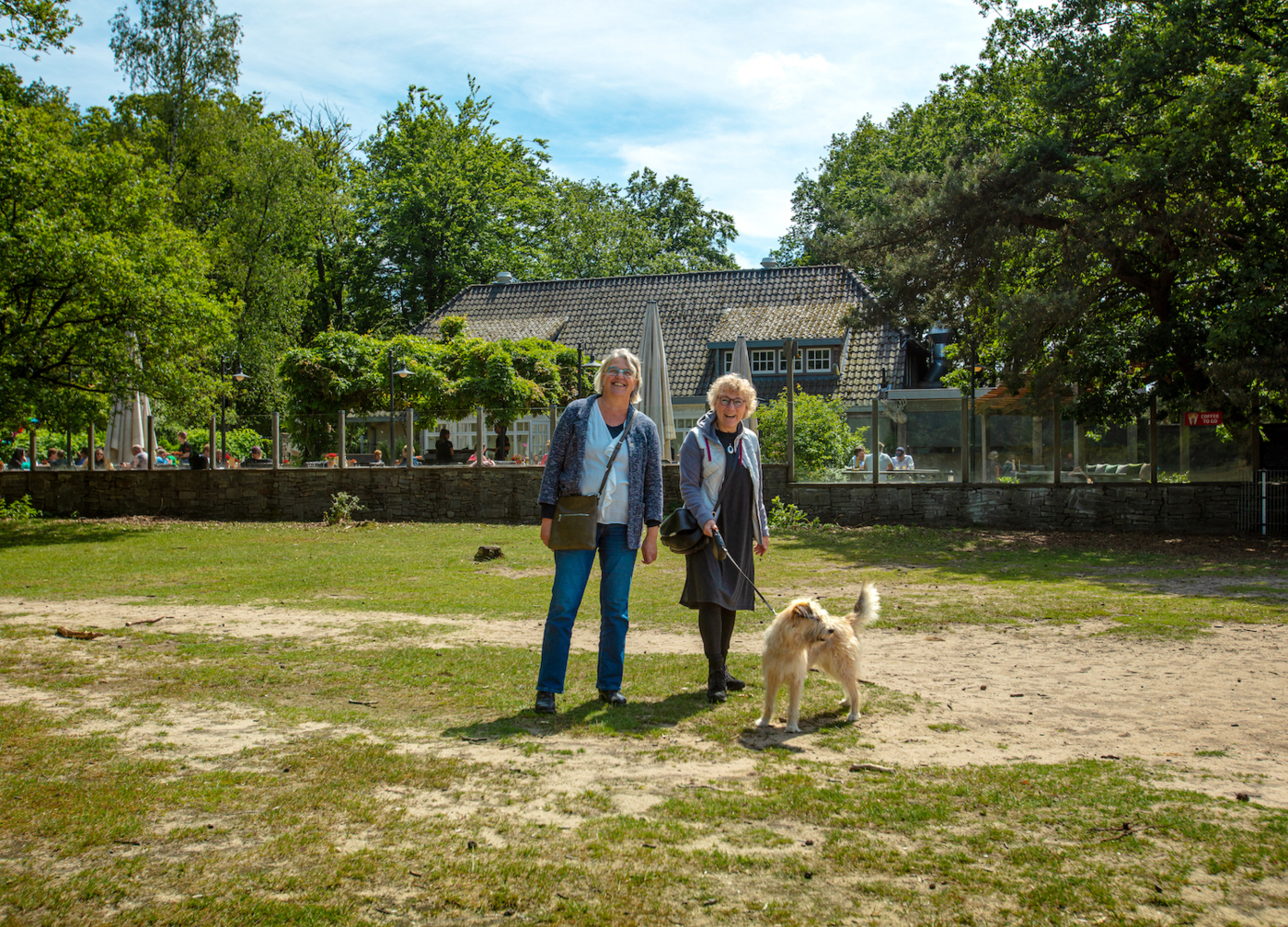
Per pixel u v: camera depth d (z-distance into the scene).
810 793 4.05
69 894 3.07
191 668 6.65
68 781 4.16
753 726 5.23
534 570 13.00
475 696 5.84
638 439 5.86
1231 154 16.58
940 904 3.04
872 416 20.66
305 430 25.22
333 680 6.29
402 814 3.81
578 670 6.70
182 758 4.54
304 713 5.40
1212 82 16.23
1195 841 3.52
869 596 5.67
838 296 37.12
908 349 34.94
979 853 3.44
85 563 13.88
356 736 4.93
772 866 3.32
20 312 20.53
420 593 10.72
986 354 23.08
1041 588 11.21
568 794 4.07
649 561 5.95
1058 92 19.33
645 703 5.75
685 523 5.84
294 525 21.12
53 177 20.25
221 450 25.91
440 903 3.05
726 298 38.62
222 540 17.67
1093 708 5.59
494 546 14.50
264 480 23.34
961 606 9.66
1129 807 3.87
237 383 39.78
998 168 18.97
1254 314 15.92
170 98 38.25
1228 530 18.62
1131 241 17.52
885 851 3.46
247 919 2.92
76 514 23.38
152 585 11.45
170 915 2.94
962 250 19.36
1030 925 2.90
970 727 5.21
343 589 11.06
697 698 5.88
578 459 5.74
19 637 7.86
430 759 4.54
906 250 20.53
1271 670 6.64
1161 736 4.99
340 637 7.96
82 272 19.39
